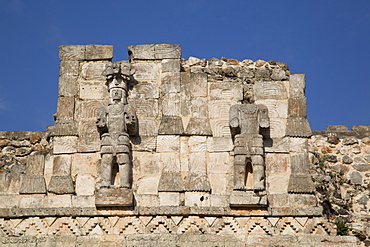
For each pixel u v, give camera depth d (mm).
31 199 20547
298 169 20703
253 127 20594
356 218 22219
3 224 20250
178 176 20609
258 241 19938
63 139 21062
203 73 21734
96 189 20047
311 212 20172
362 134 24406
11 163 22125
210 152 20891
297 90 21625
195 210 20141
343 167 23281
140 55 21859
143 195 20359
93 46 21984
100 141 20984
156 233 19969
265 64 22453
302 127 21141
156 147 20922
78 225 20109
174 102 21375
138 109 21281
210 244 19875
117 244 19844
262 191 20141
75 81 21641
